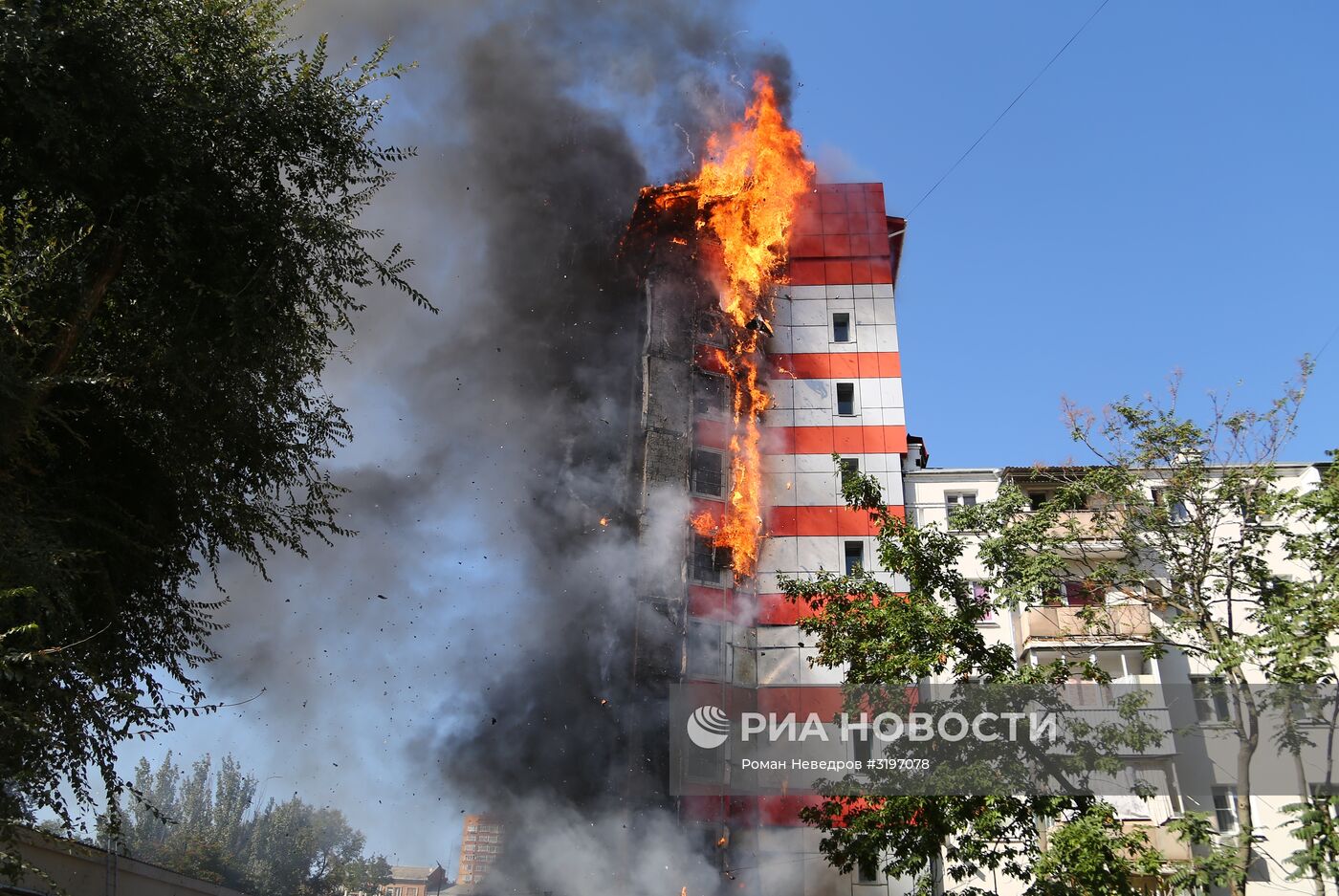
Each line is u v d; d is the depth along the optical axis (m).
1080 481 19.59
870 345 41.72
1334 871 15.12
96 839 24.22
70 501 16.28
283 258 16.42
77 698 14.70
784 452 40.03
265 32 17.38
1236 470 18.67
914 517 38.12
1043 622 30.78
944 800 16.92
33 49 13.69
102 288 14.80
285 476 18.19
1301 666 16.11
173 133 15.22
